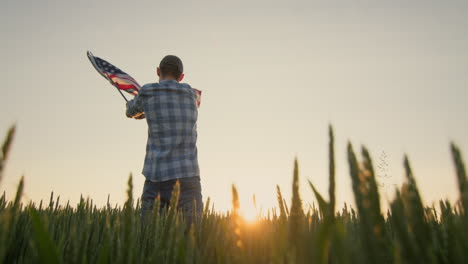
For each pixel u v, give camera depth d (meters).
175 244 0.78
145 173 3.24
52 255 0.57
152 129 3.33
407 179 0.47
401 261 0.42
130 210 0.67
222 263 0.86
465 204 0.40
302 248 0.49
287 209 0.60
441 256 0.56
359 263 0.46
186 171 3.19
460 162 0.40
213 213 1.65
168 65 3.63
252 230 0.93
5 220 0.54
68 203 2.18
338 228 0.48
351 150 0.46
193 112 3.48
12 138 0.46
